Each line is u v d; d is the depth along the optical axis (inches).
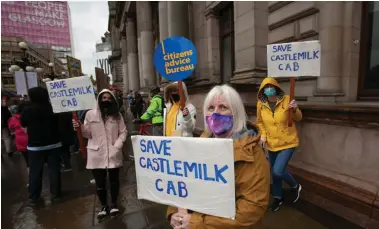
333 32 185.9
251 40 240.1
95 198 162.9
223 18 350.6
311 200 133.2
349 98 186.5
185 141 51.2
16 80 367.9
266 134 127.6
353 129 121.0
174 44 94.1
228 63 343.6
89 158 130.8
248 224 45.6
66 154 221.8
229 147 46.0
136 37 1070.4
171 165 53.9
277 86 121.1
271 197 142.2
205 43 370.3
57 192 164.9
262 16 240.7
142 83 796.6
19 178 215.9
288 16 220.8
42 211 147.5
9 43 1646.2
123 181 190.2
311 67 115.3
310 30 202.4
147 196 58.7
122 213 139.0
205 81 375.6
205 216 49.8
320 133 139.6
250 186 46.9
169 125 131.7
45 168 241.0
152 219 131.3
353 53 186.1
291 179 127.2
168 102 138.5
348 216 115.3
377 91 175.5
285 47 118.0
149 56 701.9
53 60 2383.1
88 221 133.1
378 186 111.1
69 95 124.7
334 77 188.5
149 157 57.4
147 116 200.8
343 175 127.3
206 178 49.2
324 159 138.3
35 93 153.6
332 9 185.6
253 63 239.8
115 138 135.5
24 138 234.7
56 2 4183.1
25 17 3887.8
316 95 200.2
